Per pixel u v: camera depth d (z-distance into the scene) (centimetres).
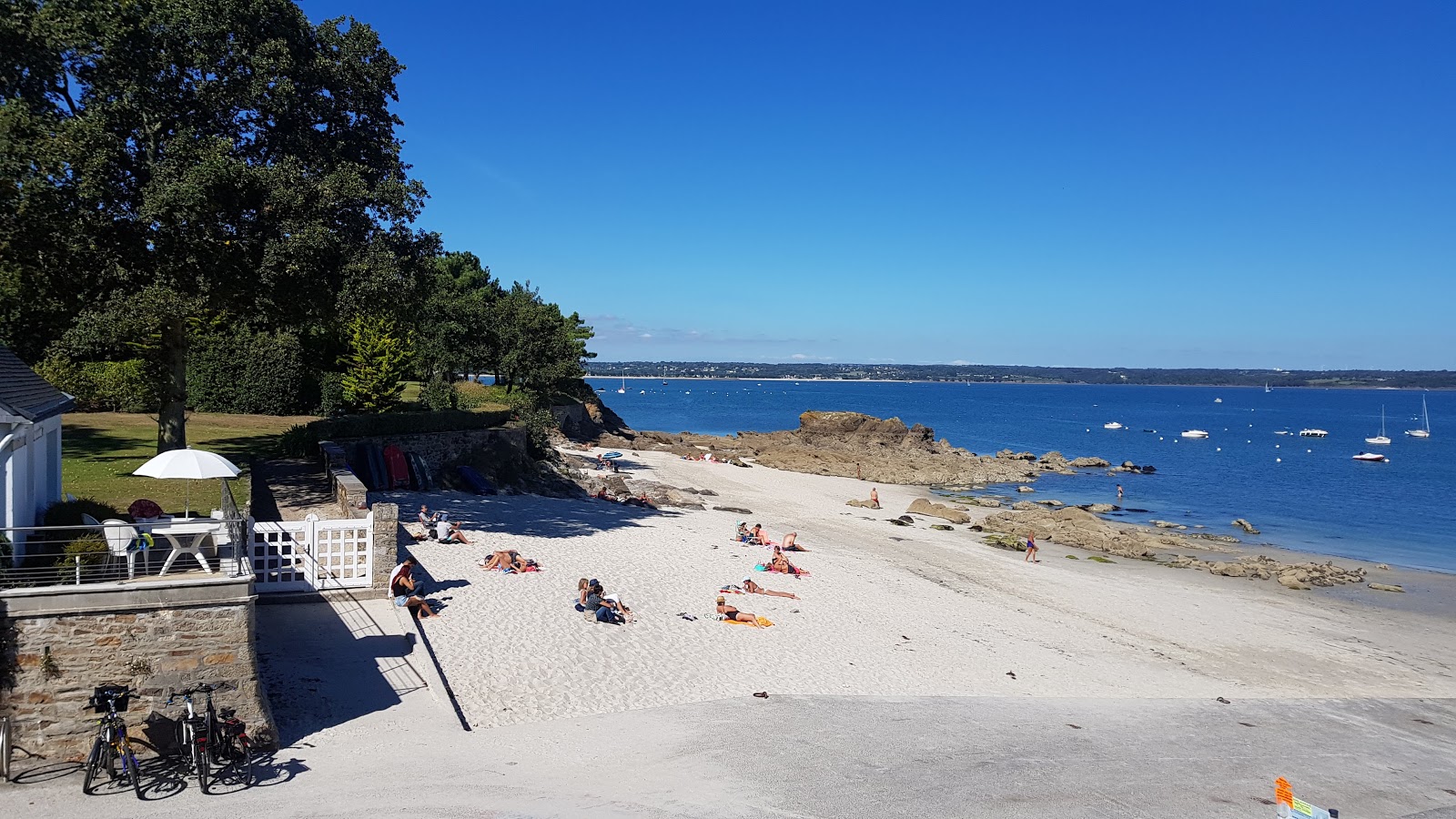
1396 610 3167
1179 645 2461
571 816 1125
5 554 1165
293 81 2434
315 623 1748
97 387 3709
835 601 2508
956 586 2930
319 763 1214
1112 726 1717
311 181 2256
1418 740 1795
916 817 1213
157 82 2220
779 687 1764
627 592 2303
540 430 4866
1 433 1312
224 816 1052
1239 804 1376
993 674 2008
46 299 2361
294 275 2225
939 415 18912
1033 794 1330
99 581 1179
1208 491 6712
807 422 9581
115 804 1061
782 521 4131
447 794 1158
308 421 3850
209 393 4069
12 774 1092
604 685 1662
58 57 2111
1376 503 6156
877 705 1711
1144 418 18725
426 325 6519
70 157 1945
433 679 1518
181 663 1173
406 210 2464
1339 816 1374
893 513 4806
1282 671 2298
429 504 3086
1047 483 7062
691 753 1382
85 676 1126
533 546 2695
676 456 7106
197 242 2106
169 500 2095
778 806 1212
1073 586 3155
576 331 8250
